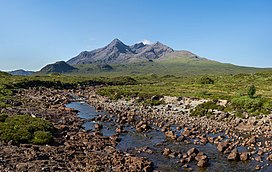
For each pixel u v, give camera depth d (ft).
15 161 93.45
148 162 111.04
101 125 181.88
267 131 166.81
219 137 152.87
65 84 477.77
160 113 234.17
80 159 108.68
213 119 203.92
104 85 543.80
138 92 316.60
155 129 180.86
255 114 197.77
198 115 217.77
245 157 119.55
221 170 108.47
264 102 211.82
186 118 212.23
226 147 134.62
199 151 132.77
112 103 291.38
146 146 140.97
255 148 135.44
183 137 154.30
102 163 105.91
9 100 242.58
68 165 98.48
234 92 302.04
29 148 111.14
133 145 143.43
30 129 132.16
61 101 299.99
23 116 156.66
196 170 108.06
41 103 262.26
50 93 363.97
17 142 117.19
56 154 109.29
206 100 252.62
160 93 301.63
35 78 489.67
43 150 111.96
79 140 141.28
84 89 462.19
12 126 131.64
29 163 92.48
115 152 124.77
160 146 141.79
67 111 234.17
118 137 154.61
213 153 129.90
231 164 115.14
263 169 109.09
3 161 91.50
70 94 381.81
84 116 222.48
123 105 278.26
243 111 207.72
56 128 156.66
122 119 200.75
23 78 456.45
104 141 144.97
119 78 634.43
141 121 192.85
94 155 115.85
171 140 153.79
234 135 160.45
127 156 119.03
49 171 88.89
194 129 175.32
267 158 119.24
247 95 246.88
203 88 359.46
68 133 152.35
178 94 288.92
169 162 117.19
